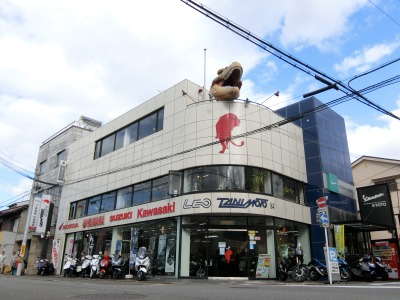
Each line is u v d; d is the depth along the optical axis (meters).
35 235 27.67
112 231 22.08
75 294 8.26
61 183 28.23
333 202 21.06
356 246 21.23
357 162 28.73
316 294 8.03
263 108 19.39
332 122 23.66
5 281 13.54
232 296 7.75
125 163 22.64
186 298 7.36
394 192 26.20
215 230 17.30
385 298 7.02
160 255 18.22
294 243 19.06
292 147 20.81
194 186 17.70
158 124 21.22
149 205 19.70
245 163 17.61
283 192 19.28
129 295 8.03
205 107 18.70
